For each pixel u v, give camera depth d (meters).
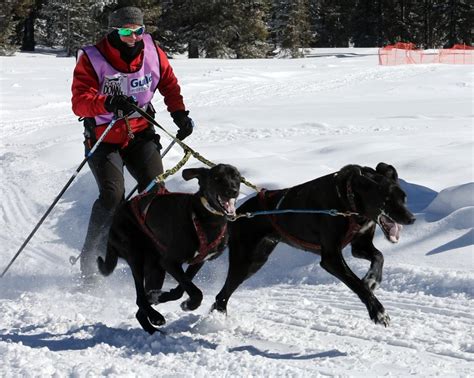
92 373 5.39
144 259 7.27
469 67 38.25
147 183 8.27
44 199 12.73
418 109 22.08
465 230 8.40
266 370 5.56
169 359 5.96
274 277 8.80
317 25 77.38
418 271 7.82
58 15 59.56
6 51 54.81
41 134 19.61
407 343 6.25
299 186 7.01
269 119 20.31
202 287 8.89
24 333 6.98
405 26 72.69
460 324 6.62
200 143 16.06
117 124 8.33
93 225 8.37
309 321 7.07
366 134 16.52
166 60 8.52
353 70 37.97
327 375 5.51
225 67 39.56
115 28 8.02
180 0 60.03
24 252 10.50
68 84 30.86
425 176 10.91
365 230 6.58
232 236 7.27
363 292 6.35
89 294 8.58
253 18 61.50
